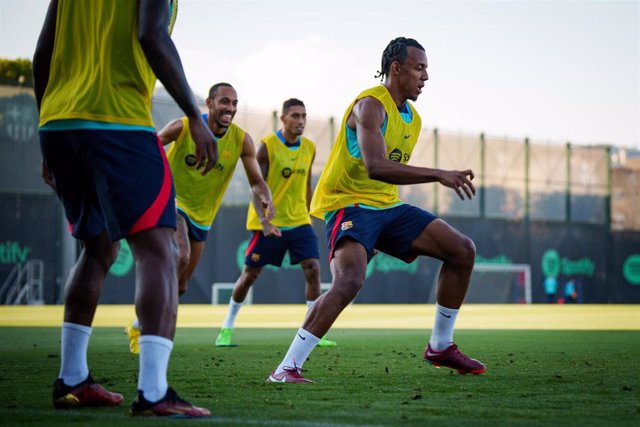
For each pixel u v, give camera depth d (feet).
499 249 118.21
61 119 11.30
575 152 124.77
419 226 17.40
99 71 11.27
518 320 51.96
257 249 30.25
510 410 11.98
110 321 49.14
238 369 18.45
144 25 10.88
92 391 12.10
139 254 11.09
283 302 101.30
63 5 11.87
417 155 112.57
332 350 24.84
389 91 17.71
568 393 14.10
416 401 13.01
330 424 10.43
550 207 122.31
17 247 94.38
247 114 102.27
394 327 42.42
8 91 94.63
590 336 33.09
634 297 127.24
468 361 17.30
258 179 26.40
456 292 17.35
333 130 107.86
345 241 16.94
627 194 136.87
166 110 95.96
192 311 70.18
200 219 26.30
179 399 10.92
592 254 125.18
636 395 13.76
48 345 26.99
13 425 10.20
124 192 11.03
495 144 118.52
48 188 95.86
